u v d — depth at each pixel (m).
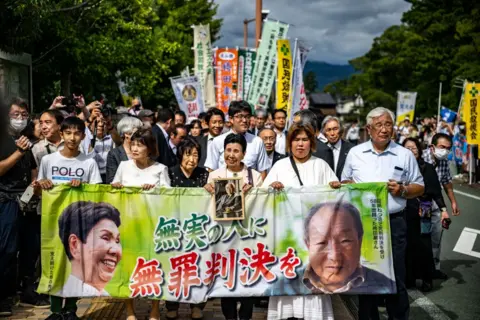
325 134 7.45
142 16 17.64
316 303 4.95
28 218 5.68
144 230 5.02
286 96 12.17
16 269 5.88
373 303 5.29
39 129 5.96
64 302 5.70
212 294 4.97
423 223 6.77
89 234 5.01
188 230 4.98
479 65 29.84
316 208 4.96
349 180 5.45
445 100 34.16
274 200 4.97
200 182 5.56
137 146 5.26
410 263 6.79
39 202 5.58
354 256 4.95
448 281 7.23
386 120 5.12
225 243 4.97
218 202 4.91
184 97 14.85
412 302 6.40
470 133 16.34
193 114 14.83
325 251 4.95
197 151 5.51
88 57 14.11
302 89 11.07
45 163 5.29
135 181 5.32
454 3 35.78
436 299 6.51
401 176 5.22
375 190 4.96
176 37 26.19
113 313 5.60
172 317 5.45
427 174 6.83
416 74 39.47
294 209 4.97
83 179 5.31
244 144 5.36
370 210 4.96
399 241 5.11
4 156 5.36
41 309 5.64
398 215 5.12
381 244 4.96
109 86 18.02
